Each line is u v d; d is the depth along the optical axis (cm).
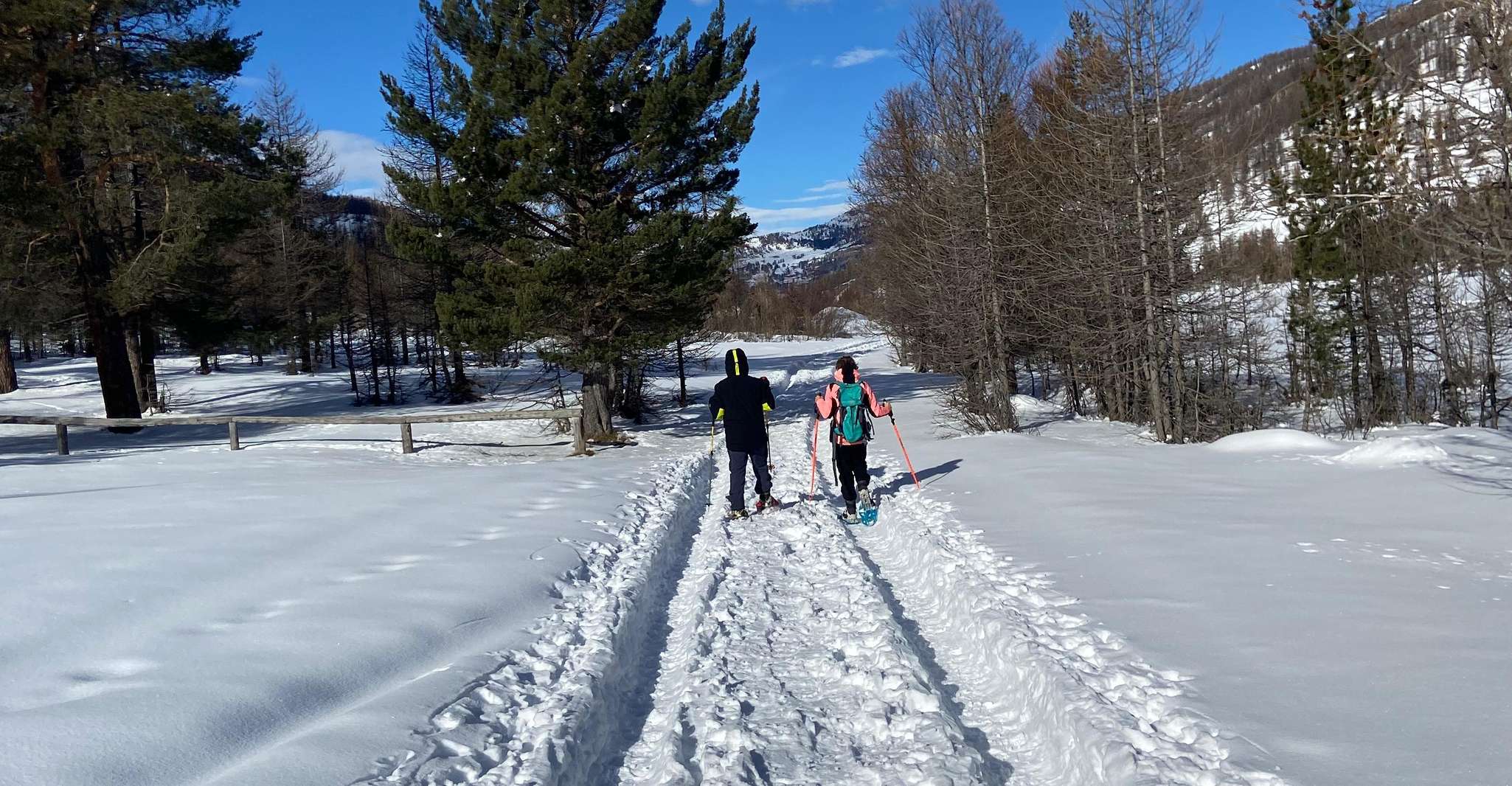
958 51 1742
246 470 1259
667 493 1010
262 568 614
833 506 934
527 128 1683
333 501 913
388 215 3212
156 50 1845
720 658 487
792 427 1927
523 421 2184
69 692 387
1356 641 424
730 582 635
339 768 318
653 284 1705
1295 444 1086
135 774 311
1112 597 520
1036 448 1276
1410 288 1927
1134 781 307
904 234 2600
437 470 1319
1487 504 719
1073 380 2011
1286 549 606
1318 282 2344
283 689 397
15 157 1647
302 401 2961
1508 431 1767
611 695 440
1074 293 1622
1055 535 695
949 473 1073
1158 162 1471
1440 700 352
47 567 605
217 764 326
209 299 2330
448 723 368
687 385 3525
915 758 365
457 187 1605
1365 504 746
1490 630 428
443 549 685
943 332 1836
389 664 441
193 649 446
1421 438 949
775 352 5584
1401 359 2284
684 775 352
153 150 1777
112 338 1984
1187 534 664
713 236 1730
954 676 473
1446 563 557
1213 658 415
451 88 1747
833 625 533
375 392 3002
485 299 1770
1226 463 1010
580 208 1777
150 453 1535
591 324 1817
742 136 1806
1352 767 304
